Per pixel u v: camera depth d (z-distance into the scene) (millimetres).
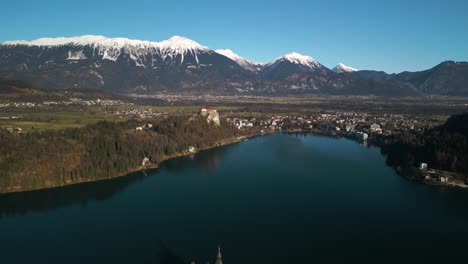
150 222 185375
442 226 184375
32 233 173875
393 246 162875
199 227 179375
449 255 156500
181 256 151250
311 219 190250
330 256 152625
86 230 176500
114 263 146125
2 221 187875
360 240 167750
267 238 167750
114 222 185875
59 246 160625
